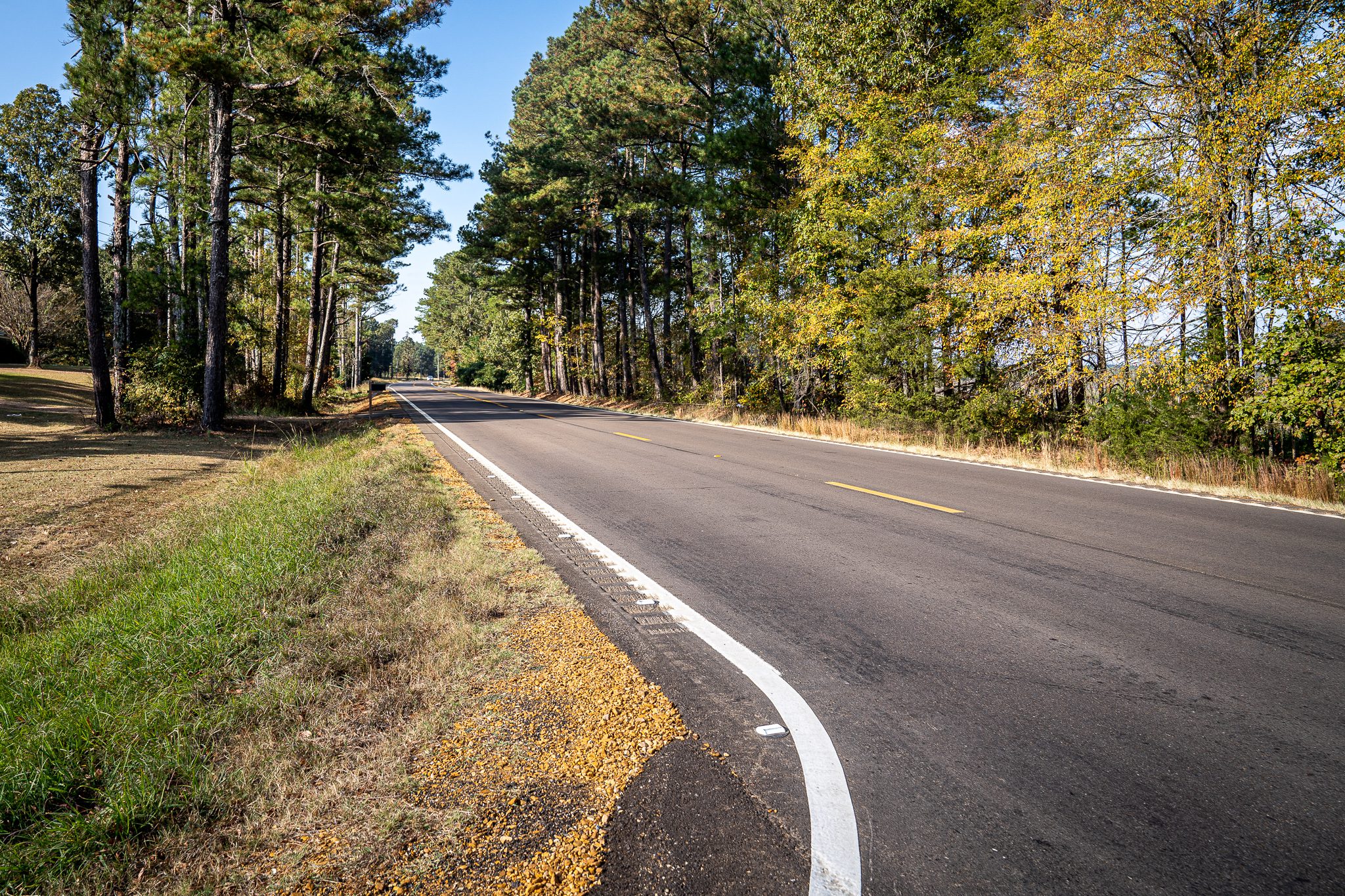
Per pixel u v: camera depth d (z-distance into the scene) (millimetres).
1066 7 12438
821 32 18531
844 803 2510
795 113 21281
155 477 10461
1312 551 6004
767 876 2131
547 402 38781
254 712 3018
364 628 3943
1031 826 2396
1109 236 12711
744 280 22562
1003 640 4070
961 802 2529
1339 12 9938
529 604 4562
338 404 38375
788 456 12891
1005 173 14234
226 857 2186
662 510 7824
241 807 2430
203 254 20844
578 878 2105
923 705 3279
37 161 38219
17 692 3176
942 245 15883
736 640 4047
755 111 22000
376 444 14508
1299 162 9992
